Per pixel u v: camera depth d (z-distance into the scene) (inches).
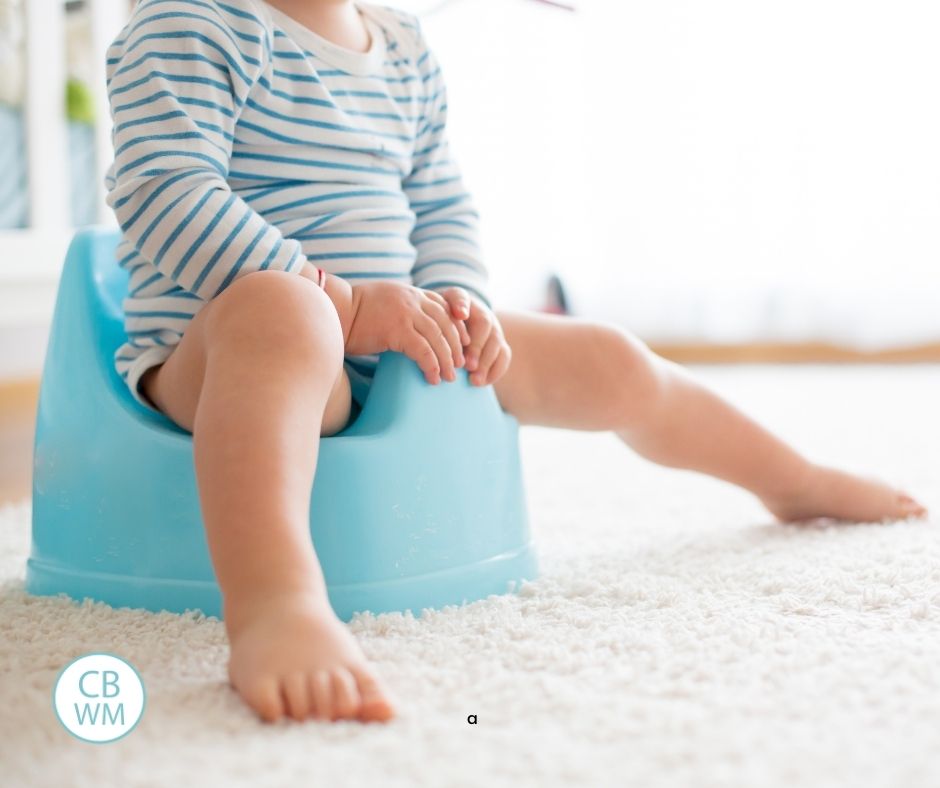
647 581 36.4
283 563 27.0
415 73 44.7
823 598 34.0
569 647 29.4
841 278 99.0
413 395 34.7
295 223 39.2
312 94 40.0
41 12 76.1
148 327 38.0
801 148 98.2
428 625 32.1
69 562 36.7
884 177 96.6
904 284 97.7
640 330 104.3
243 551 27.2
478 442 36.2
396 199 42.1
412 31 45.9
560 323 40.9
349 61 41.7
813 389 85.8
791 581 35.6
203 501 28.5
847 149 97.0
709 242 101.8
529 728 24.0
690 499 52.6
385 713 24.4
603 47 102.0
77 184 81.2
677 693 26.0
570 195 104.1
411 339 34.9
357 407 38.6
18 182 76.4
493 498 36.7
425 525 34.6
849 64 96.1
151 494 34.7
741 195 100.3
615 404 40.5
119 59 38.0
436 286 43.4
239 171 38.8
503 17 103.3
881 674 27.1
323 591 27.2
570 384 40.1
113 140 36.9
